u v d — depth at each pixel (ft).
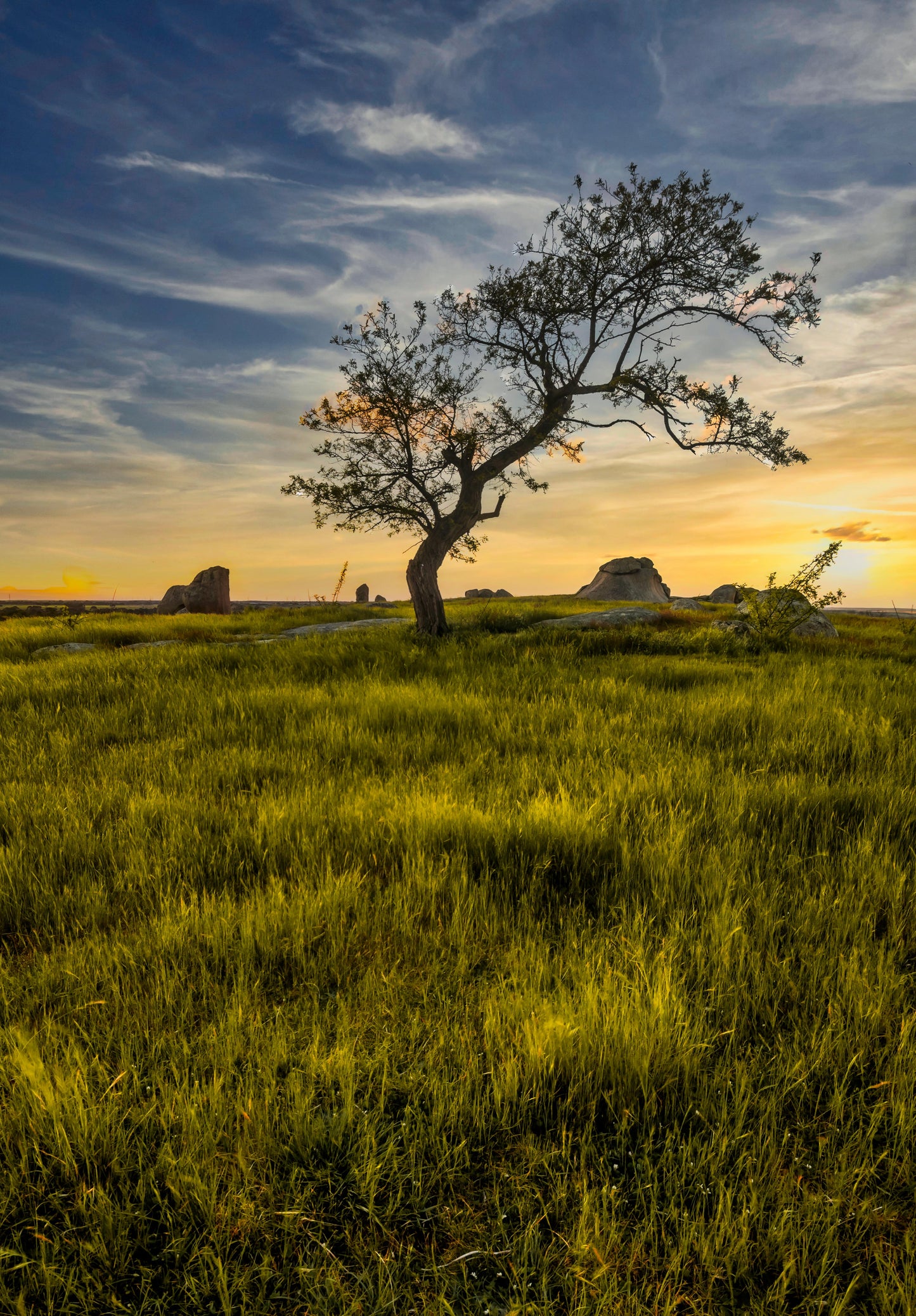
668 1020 7.45
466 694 26.89
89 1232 5.46
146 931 9.80
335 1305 4.93
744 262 47.52
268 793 15.52
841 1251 5.33
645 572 117.19
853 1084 7.03
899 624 71.56
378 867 12.17
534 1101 6.61
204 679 32.45
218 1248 5.25
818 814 14.23
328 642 45.98
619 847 12.43
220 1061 7.11
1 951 9.86
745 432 49.98
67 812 14.26
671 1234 5.48
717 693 27.50
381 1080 6.91
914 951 9.48
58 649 51.06
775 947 9.24
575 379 52.21
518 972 8.80
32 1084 6.59
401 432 50.03
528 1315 4.76
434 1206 5.75
